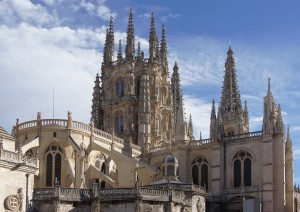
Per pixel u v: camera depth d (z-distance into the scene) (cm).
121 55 12825
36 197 6912
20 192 6494
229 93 13412
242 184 9531
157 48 13012
